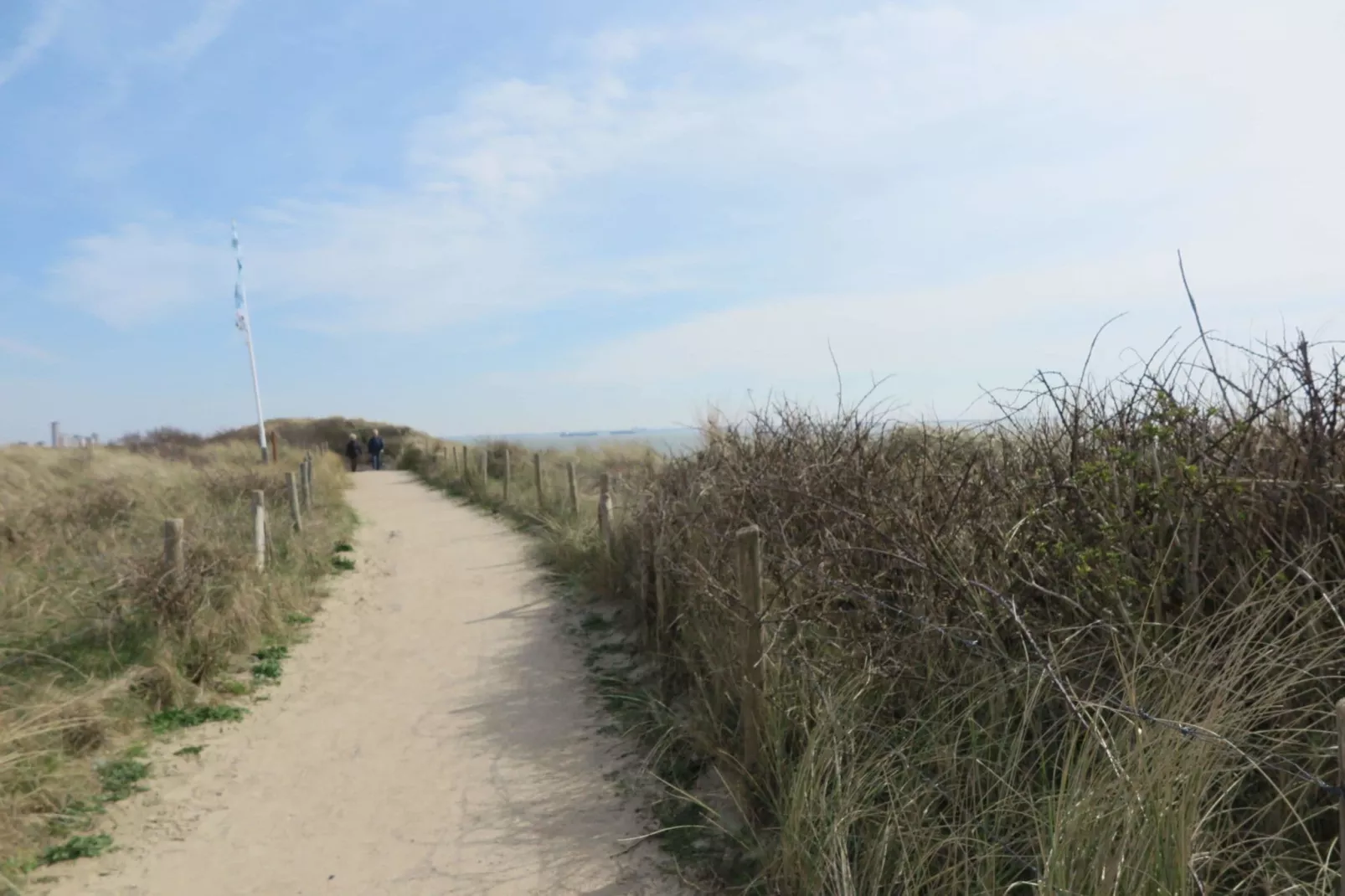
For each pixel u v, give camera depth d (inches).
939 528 173.2
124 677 233.9
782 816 149.3
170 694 239.1
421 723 235.6
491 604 366.3
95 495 486.6
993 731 143.4
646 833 168.1
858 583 179.9
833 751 144.9
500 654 295.7
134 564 278.1
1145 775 107.7
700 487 257.8
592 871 156.3
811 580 187.6
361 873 159.9
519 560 453.4
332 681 273.4
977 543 168.7
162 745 216.7
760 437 268.7
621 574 336.5
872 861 131.1
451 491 841.5
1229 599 134.9
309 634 322.0
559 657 288.7
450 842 169.9
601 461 795.4
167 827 178.1
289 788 196.5
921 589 169.3
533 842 168.1
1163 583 141.8
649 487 322.3
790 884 137.6
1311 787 117.6
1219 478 144.1
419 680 273.0
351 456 1239.5
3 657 233.9
